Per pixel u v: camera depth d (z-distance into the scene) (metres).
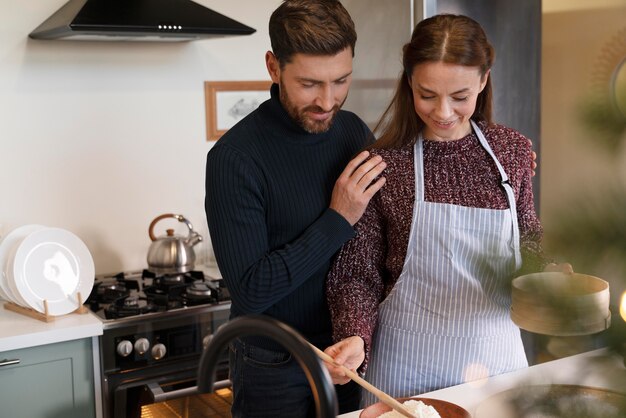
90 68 2.85
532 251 0.54
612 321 0.50
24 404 2.33
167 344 2.54
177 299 2.65
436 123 1.52
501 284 0.52
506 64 2.77
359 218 1.60
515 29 2.76
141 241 3.03
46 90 2.79
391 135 1.63
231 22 2.69
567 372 0.61
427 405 1.28
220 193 1.56
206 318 2.60
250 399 1.74
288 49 1.46
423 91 1.48
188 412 2.63
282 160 1.62
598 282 0.51
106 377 2.45
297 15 1.45
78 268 2.55
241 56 3.13
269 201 1.61
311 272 1.57
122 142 2.95
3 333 2.29
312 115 1.54
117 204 2.96
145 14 2.54
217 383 2.62
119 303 2.56
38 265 2.46
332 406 0.55
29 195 2.80
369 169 1.58
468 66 1.43
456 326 1.57
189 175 3.09
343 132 1.75
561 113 3.25
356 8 2.75
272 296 1.55
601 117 0.44
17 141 2.76
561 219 0.44
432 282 1.57
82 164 2.88
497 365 1.59
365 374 1.68
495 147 1.62
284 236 1.64
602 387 0.54
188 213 3.11
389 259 1.63
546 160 3.28
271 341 1.67
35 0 2.73
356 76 2.79
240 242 1.55
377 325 1.66
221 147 1.58
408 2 2.53
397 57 2.59
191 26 2.59
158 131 3.01
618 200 0.44
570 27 3.25
